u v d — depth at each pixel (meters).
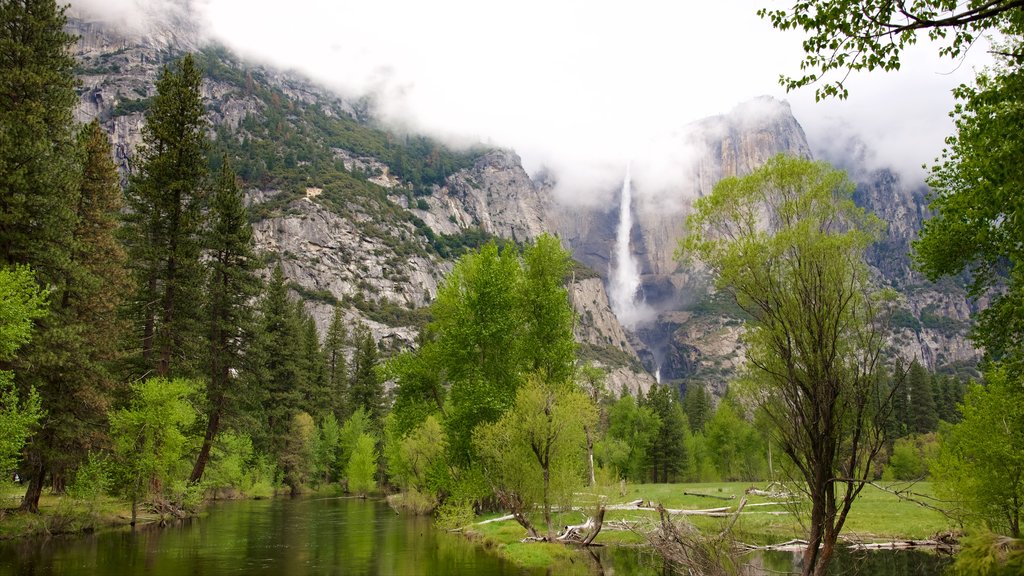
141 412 35.56
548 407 29.09
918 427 94.19
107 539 29.91
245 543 30.12
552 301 38.44
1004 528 22.97
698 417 129.62
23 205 29.17
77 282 32.50
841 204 14.67
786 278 14.46
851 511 41.59
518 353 37.84
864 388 12.92
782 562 24.89
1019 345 19.09
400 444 52.56
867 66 9.47
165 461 36.56
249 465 69.38
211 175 50.62
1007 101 12.55
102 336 37.19
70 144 34.22
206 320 45.44
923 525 34.78
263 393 55.34
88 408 32.72
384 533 35.22
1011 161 11.78
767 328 14.34
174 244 44.09
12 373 25.19
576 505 29.53
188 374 44.34
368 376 102.88
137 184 44.25
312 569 23.25
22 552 25.30
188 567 23.00
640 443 88.69
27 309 25.09
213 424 45.19
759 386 14.47
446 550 28.48
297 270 176.12
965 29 9.44
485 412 35.19
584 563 24.92
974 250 18.72
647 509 37.94
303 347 90.81
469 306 37.59
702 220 16.06
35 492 31.64
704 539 17.08
